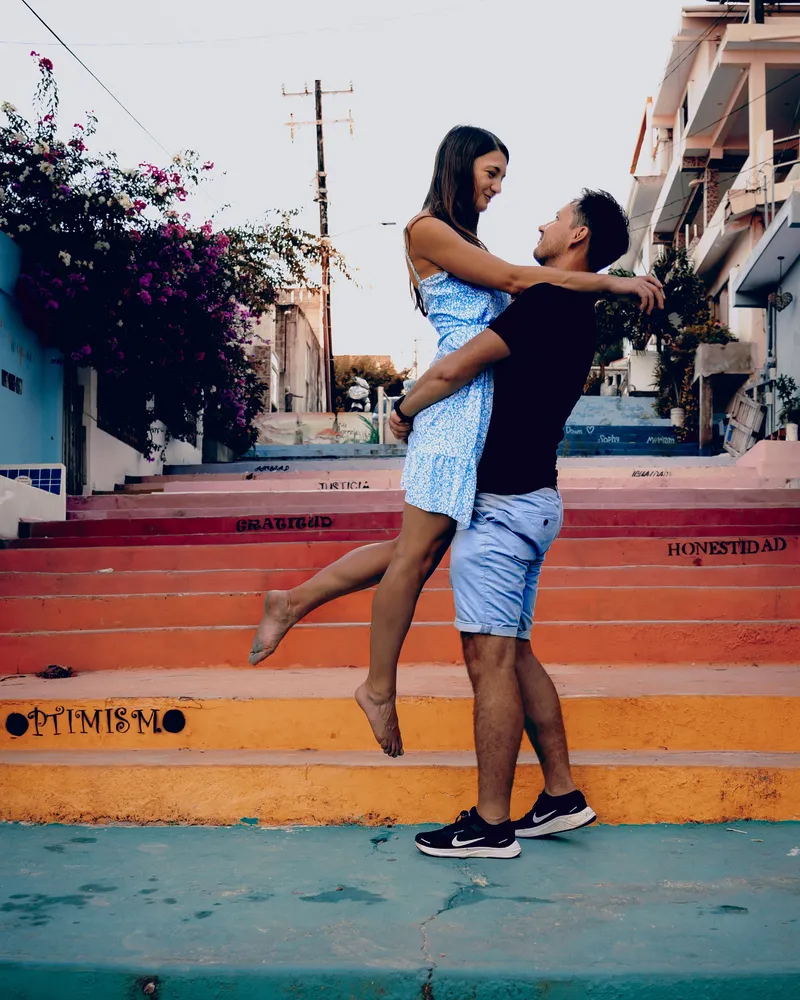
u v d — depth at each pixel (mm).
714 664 4605
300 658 4551
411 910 2322
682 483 11039
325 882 2533
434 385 2738
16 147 9609
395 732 2844
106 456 11695
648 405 24406
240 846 2859
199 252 11086
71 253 9836
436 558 2801
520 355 2730
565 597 4984
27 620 4891
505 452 2771
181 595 4898
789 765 3105
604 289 2799
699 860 2695
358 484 11422
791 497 9102
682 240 28031
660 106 27578
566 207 2959
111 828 3066
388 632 2799
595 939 2139
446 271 2838
